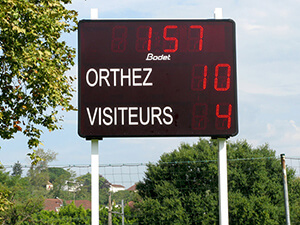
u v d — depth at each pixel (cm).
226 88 1101
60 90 1567
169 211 4112
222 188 1112
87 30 1099
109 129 1084
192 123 1091
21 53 1425
